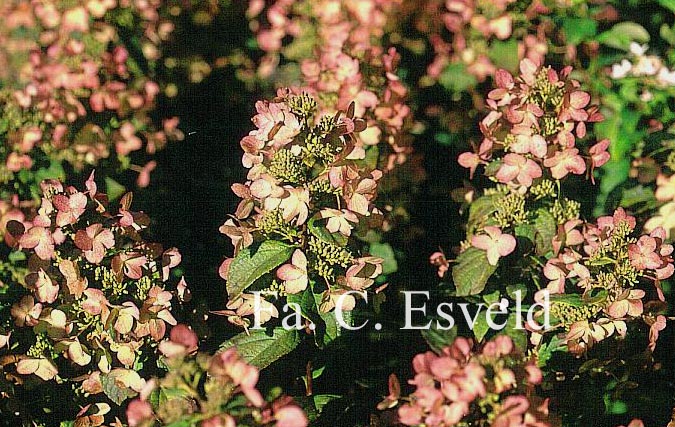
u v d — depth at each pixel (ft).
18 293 4.00
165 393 3.45
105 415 3.83
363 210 3.53
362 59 4.40
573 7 4.81
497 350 3.15
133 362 3.65
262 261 3.49
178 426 3.02
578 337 3.54
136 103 5.23
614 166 4.38
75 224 3.71
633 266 3.55
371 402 3.79
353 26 5.63
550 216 3.61
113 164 4.99
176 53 5.98
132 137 5.09
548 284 3.58
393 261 4.30
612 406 3.85
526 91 3.59
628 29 4.52
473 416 3.14
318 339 3.54
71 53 5.16
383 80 4.40
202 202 4.98
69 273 3.58
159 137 5.24
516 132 3.53
